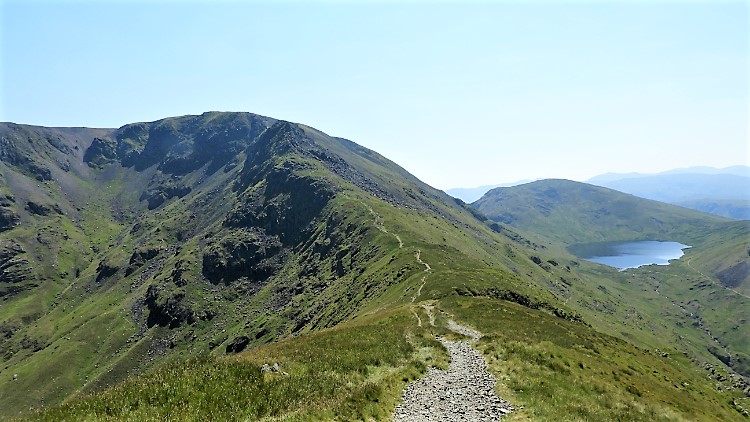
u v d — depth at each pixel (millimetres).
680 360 105562
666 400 39688
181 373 22844
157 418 17750
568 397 26938
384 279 126750
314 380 24703
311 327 140375
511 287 104500
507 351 37250
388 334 42594
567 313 100125
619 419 24891
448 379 29406
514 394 26453
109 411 18469
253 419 18469
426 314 64250
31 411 19203
